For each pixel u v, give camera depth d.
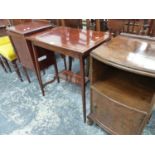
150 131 1.30
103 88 1.09
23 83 2.02
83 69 1.11
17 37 1.48
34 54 1.47
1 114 1.57
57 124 1.43
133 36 1.15
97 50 0.96
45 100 1.71
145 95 1.01
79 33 1.41
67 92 1.81
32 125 1.43
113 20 1.31
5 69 2.24
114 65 0.83
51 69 2.27
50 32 1.49
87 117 1.35
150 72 0.74
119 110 1.00
